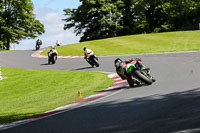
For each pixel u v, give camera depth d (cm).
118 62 1181
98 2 7338
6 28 7038
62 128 623
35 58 3434
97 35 7325
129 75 1128
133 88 1115
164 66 1792
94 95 1129
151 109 684
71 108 888
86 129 585
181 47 3175
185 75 1316
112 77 1634
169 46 3403
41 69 2509
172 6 7425
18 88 1670
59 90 1460
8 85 1791
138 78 1100
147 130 523
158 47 3412
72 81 1691
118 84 1342
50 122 707
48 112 902
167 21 7688
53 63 2786
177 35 4450
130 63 1112
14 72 2361
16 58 3566
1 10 7388
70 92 1350
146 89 1035
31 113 946
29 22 7506
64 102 1087
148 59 2323
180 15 7419
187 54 2344
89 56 2194
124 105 779
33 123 734
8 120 863
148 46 3600
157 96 856
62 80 1764
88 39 7681
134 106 745
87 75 1831
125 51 3350
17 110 1056
